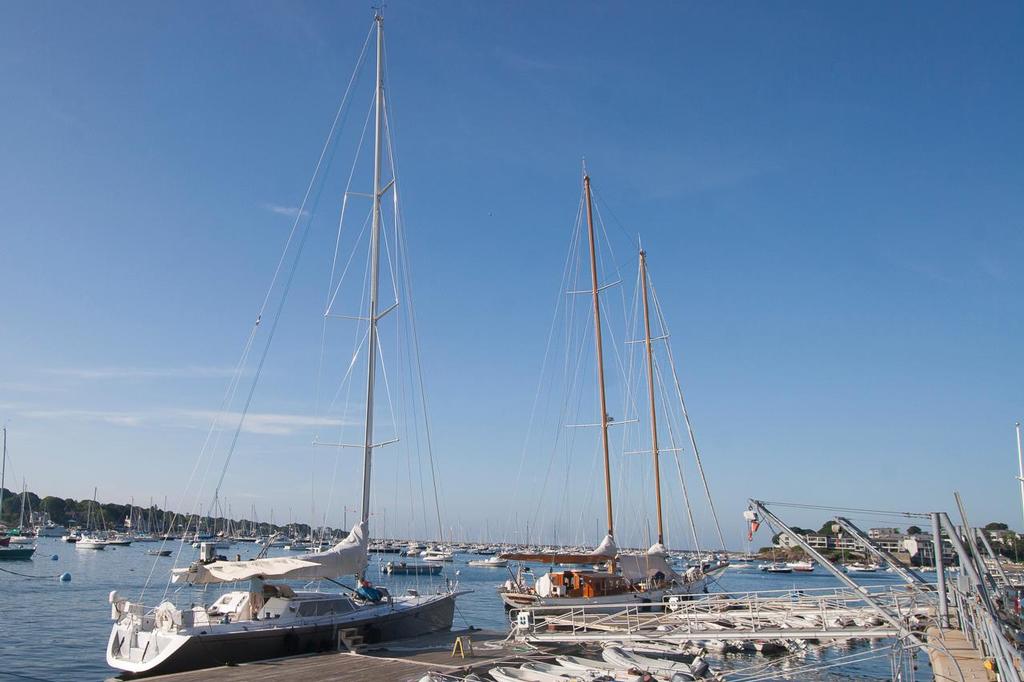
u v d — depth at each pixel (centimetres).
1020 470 4619
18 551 10038
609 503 4625
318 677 2155
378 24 3428
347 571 2778
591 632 3178
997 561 2469
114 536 17338
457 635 3164
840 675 3045
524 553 4038
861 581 8200
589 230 5172
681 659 2975
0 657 3238
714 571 4847
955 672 1692
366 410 3045
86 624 4322
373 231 3247
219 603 2669
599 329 5009
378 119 3344
